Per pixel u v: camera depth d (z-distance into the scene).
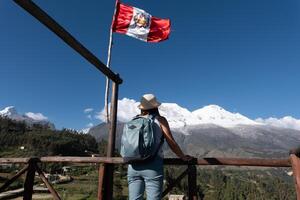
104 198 5.74
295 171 4.04
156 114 4.04
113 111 6.77
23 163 5.41
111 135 6.63
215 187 132.25
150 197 3.68
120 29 8.92
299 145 3.96
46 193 64.94
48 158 5.28
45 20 4.40
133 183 3.86
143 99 4.08
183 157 4.16
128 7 9.02
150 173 3.73
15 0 3.94
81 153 186.38
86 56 5.54
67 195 76.12
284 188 143.75
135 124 3.85
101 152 182.00
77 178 113.00
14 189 56.88
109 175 5.89
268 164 4.29
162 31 9.06
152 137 3.74
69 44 5.10
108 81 7.95
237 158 4.41
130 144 3.72
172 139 3.90
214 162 4.47
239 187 142.12
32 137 186.62
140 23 8.97
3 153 152.88
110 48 8.47
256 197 128.75
